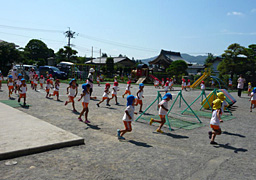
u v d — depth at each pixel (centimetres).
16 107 1103
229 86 3700
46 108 1128
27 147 536
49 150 564
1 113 905
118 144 648
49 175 430
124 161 522
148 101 1638
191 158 566
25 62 6016
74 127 803
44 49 8519
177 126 917
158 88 3105
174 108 1391
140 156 561
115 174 452
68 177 427
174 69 5181
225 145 691
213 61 5838
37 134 647
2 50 4625
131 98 691
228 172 489
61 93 1816
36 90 1934
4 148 522
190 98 1952
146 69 4169
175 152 607
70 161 504
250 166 528
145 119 1021
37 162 489
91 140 670
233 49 4153
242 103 1731
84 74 3778
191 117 1127
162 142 697
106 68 5775
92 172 455
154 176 453
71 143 608
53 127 735
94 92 2075
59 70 3791
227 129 906
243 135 820
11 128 697
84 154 552
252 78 4031
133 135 757
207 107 1393
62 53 6631
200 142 715
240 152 630
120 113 1120
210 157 580
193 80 4562
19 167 459
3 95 1505
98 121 926
